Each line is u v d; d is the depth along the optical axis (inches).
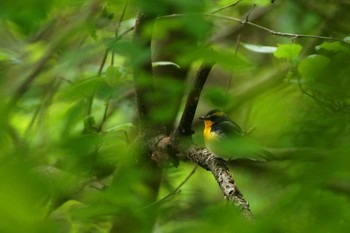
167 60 349.1
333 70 218.5
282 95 239.5
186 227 171.9
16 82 346.3
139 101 278.4
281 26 439.2
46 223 128.0
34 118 334.6
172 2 182.2
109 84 256.5
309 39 415.2
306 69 256.5
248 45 289.6
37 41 396.2
